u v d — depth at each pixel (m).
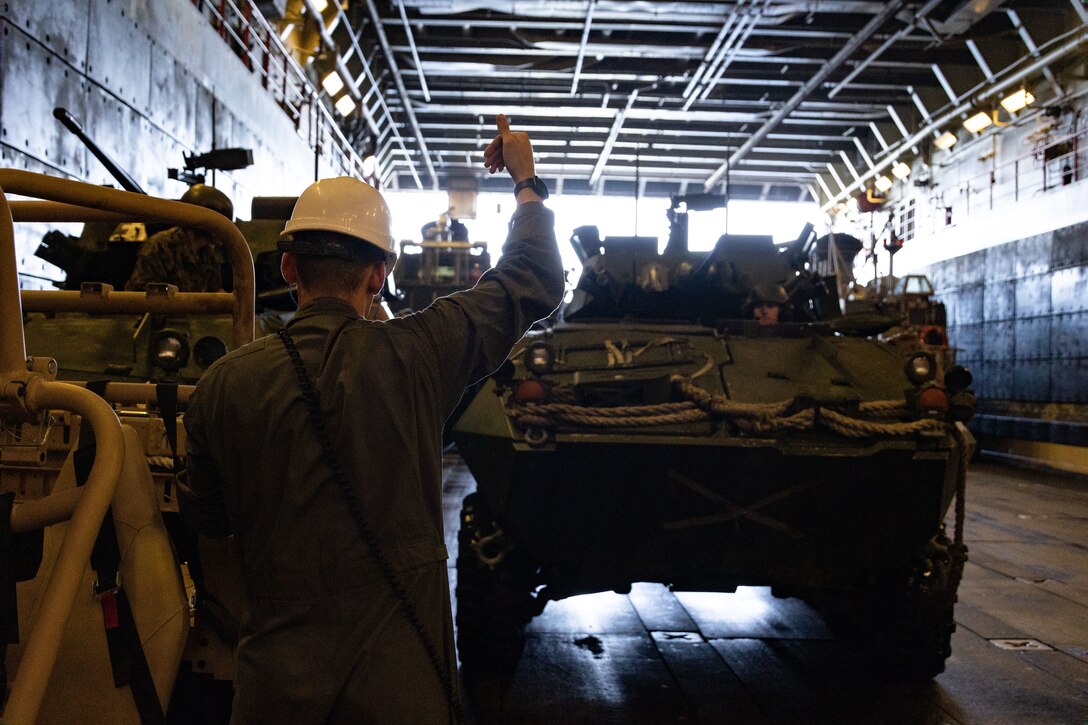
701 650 4.64
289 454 1.54
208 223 2.30
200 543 2.38
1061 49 13.42
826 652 4.64
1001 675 4.30
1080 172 13.53
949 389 3.76
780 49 15.89
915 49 16.78
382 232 1.79
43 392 1.66
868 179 21.42
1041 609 5.52
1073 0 12.95
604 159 22.41
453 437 3.86
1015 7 14.51
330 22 14.09
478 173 24.73
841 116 20.23
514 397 3.74
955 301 16.95
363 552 1.52
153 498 2.06
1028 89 15.04
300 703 1.45
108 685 1.98
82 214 2.36
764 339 4.70
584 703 3.86
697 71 16.95
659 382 3.83
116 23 8.00
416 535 1.58
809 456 3.55
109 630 1.94
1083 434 12.61
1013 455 14.60
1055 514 9.08
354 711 1.47
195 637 2.42
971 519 8.73
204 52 10.37
